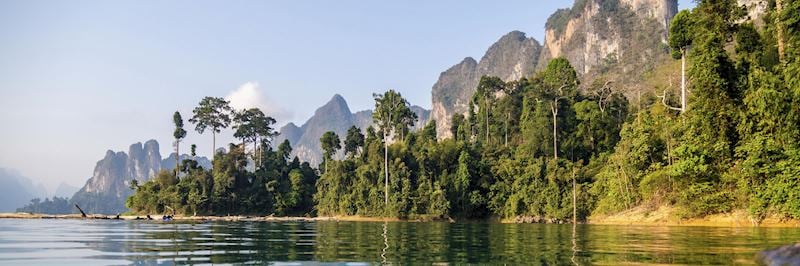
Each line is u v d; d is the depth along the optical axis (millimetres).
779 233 20703
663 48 132500
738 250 11922
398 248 13188
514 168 60844
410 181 67062
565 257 10484
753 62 32906
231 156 83000
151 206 78125
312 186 81938
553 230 27016
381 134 83625
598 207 48312
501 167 62219
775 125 29078
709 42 33375
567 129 64125
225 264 9516
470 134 84625
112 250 12633
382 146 71438
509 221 57375
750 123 30641
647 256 10578
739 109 31766
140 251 12352
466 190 62594
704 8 35625
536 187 56562
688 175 34938
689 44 40906
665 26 143500
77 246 13938
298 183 79438
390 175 67500
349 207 69688
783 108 28172
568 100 67438
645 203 42094
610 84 76938
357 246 14023
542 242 15617
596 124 61656
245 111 93438
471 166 64562
